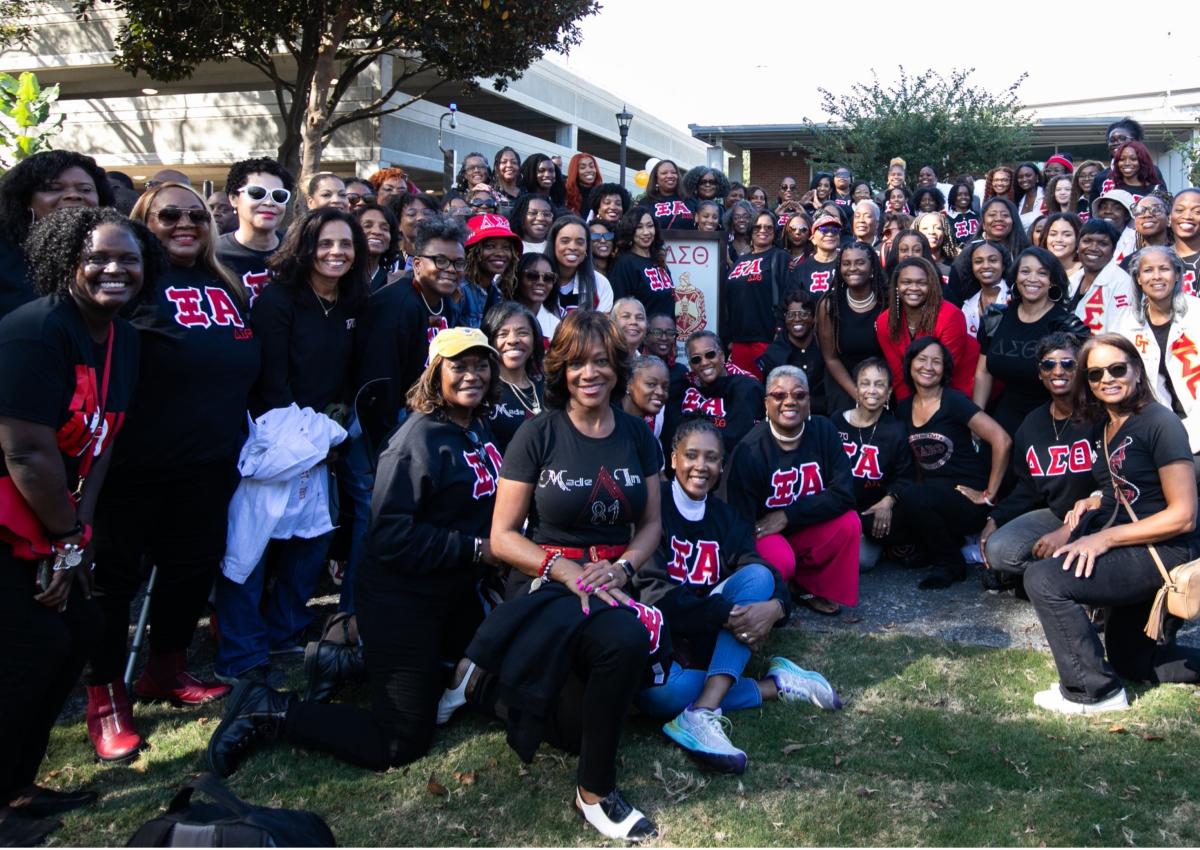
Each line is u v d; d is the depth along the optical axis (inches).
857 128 878.4
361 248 174.4
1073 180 346.6
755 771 139.6
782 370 197.5
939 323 235.5
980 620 196.2
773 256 306.0
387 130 835.4
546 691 124.7
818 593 201.9
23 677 120.0
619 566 134.6
